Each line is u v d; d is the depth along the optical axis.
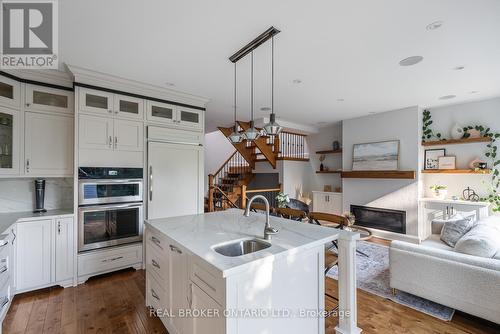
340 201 5.89
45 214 2.83
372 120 5.23
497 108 4.10
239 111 4.93
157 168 3.46
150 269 2.38
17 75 2.74
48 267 2.76
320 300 1.84
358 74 3.07
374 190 5.20
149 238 2.40
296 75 3.11
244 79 3.23
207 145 9.10
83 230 2.92
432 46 2.38
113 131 3.13
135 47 2.39
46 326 2.17
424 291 2.40
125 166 3.21
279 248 1.61
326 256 2.53
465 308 2.16
